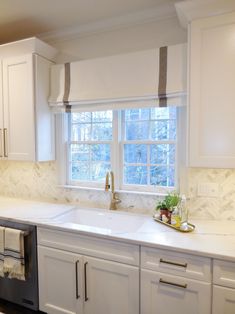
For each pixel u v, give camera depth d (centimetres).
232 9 151
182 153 198
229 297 134
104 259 165
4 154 234
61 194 250
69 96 220
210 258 136
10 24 222
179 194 199
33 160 220
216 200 191
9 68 225
